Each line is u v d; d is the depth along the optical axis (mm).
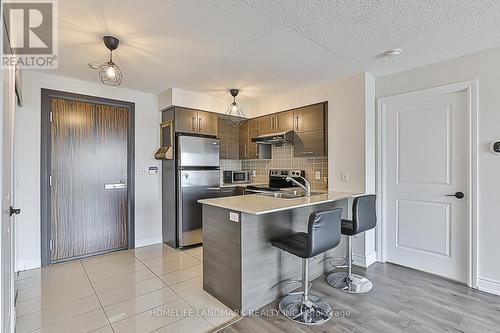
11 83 1806
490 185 2432
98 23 1988
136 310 2162
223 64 2850
